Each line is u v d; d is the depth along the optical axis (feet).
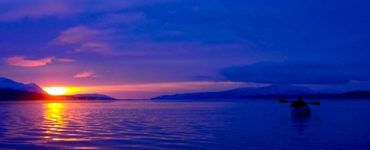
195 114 216.74
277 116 180.96
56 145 79.20
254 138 89.20
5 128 118.73
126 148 74.69
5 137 93.04
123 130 110.63
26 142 83.92
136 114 221.05
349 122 136.98
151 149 73.36
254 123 136.36
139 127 121.39
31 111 274.57
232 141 83.87
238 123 137.28
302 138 88.84
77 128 118.21
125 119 167.63
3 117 188.03
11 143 82.38
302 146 76.54
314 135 94.84
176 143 81.05
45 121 154.20
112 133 101.71
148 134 98.99
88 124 135.95
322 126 120.26
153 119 167.22
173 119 166.20
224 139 87.35
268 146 76.64
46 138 90.74
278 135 95.25
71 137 92.63
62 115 209.15
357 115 184.24
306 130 107.55
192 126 124.67
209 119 164.55
